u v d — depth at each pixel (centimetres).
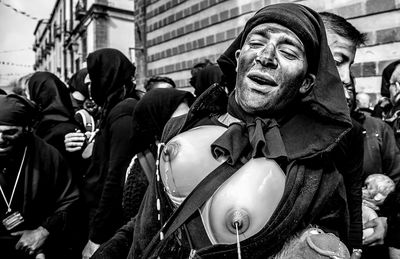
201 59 652
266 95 99
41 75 291
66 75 2556
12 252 199
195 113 114
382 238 175
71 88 410
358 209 143
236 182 93
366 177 203
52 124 273
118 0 1745
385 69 300
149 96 179
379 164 204
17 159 201
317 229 98
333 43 141
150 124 175
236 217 89
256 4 528
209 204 94
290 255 94
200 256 94
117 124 204
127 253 126
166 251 103
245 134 102
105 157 219
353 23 394
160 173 107
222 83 130
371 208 189
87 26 1852
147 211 113
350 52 143
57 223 209
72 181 224
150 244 101
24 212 202
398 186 193
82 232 231
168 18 738
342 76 143
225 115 114
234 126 102
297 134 102
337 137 99
